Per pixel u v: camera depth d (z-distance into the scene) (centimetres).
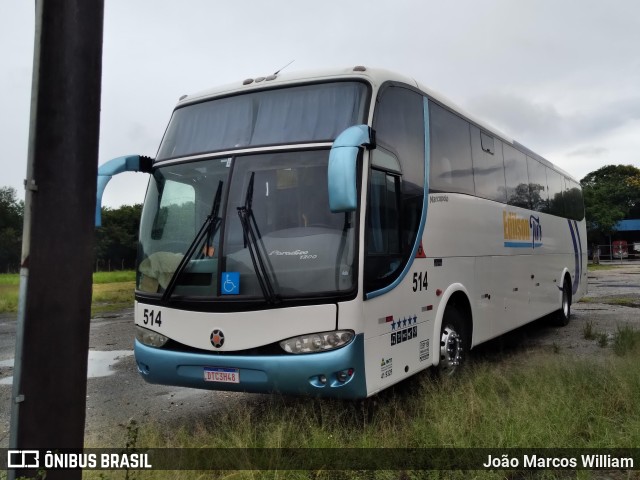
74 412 287
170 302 491
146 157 556
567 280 1210
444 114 669
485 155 788
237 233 476
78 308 288
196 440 454
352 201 409
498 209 814
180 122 570
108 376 796
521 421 443
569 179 1295
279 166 484
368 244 466
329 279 446
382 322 483
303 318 442
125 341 1109
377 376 471
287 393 445
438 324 595
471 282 699
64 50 285
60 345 282
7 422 584
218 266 472
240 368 453
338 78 516
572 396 499
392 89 548
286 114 515
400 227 529
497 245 802
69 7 287
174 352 484
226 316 461
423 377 577
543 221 1049
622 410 488
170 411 610
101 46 300
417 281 555
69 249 286
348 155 415
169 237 517
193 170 519
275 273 455
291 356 439
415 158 578
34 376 275
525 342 969
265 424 473
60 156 282
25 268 274
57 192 282
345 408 516
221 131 536
